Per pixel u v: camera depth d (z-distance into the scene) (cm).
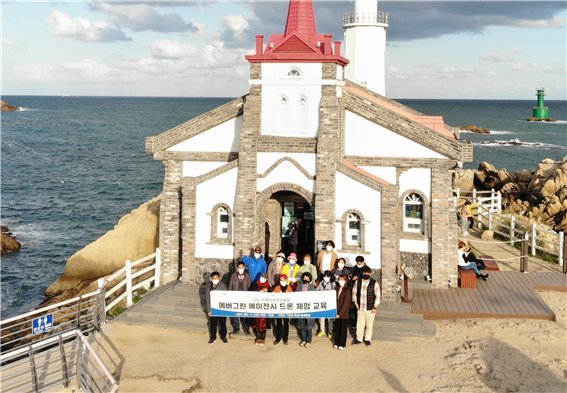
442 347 1922
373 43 4456
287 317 1923
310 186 2392
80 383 1680
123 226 3412
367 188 2300
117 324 2139
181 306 2219
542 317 2155
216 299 1952
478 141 13488
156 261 2612
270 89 2434
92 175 8162
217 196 2459
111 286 2977
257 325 1959
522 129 17125
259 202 2445
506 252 3125
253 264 2164
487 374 1716
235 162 2430
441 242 2470
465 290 2445
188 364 1831
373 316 1920
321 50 2453
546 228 3591
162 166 9075
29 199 6488
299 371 1775
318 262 2203
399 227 2514
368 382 1694
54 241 4812
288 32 2555
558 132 16088
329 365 1809
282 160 2400
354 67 4500
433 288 2473
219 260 2472
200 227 2480
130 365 1825
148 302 2267
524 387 1638
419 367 1781
